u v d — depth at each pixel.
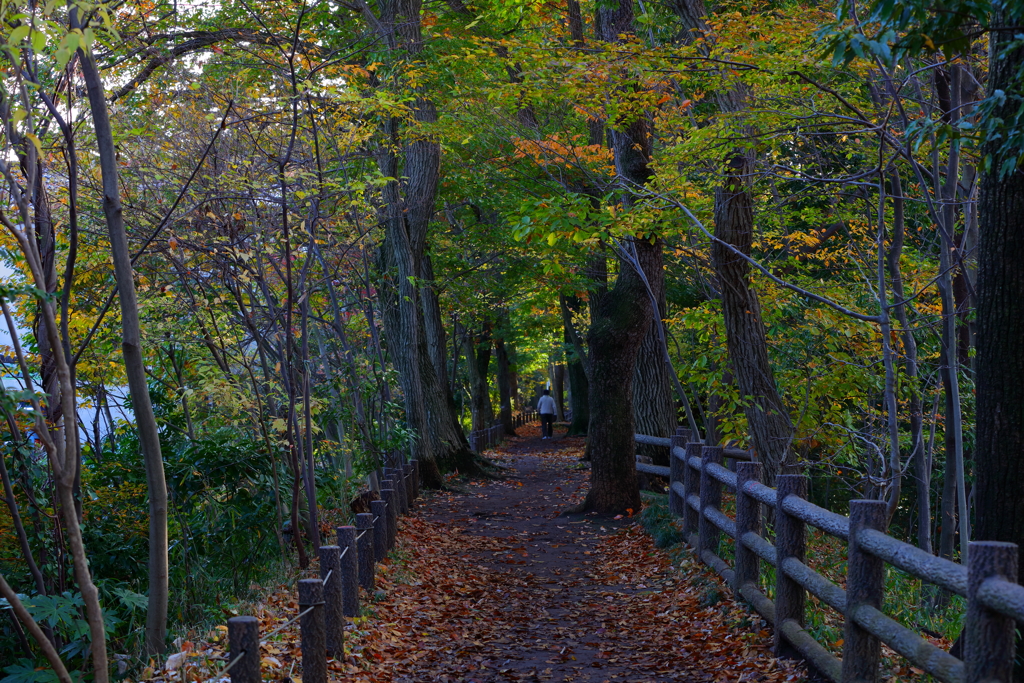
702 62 8.03
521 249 16.92
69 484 4.40
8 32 5.31
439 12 15.48
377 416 14.80
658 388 16.55
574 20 12.64
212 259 7.99
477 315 24.61
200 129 7.49
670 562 9.34
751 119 7.79
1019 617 2.93
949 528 9.26
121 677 5.74
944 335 9.26
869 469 10.41
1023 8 4.40
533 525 13.05
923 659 3.71
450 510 14.53
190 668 5.12
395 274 16.73
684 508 9.89
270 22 9.09
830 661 4.88
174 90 7.48
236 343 9.14
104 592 6.87
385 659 6.19
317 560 8.48
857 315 7.73
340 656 5.83
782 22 7.94
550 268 9.98
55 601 5.98
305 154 8.27
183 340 8.52
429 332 20.05
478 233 19.08
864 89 9.63
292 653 5.71
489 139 12.67
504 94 9.40
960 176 10.23
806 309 10.33
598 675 5.94
